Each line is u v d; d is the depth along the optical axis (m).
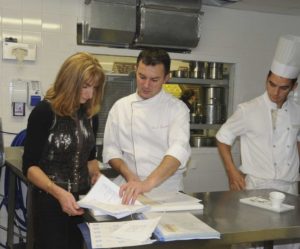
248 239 1.38
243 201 1.75
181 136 1.89
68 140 1.73
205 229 1.31
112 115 2.09
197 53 3.78
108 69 3.64
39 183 1.67
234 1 3.54
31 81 3.24
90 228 1.29
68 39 3.35
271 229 1.41
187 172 3.82
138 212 1.46
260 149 2.37
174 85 3.88
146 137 1.99
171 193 1.77
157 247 1.24
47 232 1.73
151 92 1.90
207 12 3.79
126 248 1.21
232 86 4.00
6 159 2.75
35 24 3.24
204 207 1.66
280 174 2.34
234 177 2.33
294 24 4.12
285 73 2.21
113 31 3.30
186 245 1.28
